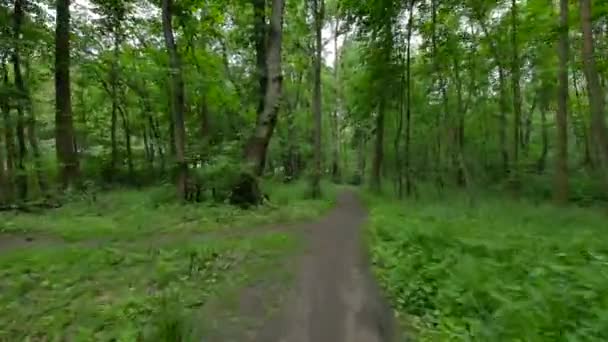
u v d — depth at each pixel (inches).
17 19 685.3
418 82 1246.9
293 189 1033.5
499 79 1059.3
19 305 230.1
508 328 187.6
